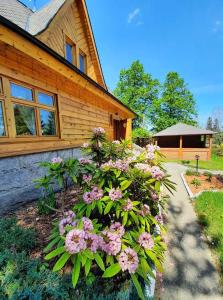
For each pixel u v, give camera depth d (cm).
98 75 956
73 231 127
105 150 291
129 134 1276
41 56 322
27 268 163
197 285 228
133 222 201
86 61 839
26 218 277
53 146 457
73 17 703
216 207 441
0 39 251
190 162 1438
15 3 646
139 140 2647
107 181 220
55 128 485
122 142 321
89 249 129
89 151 295
